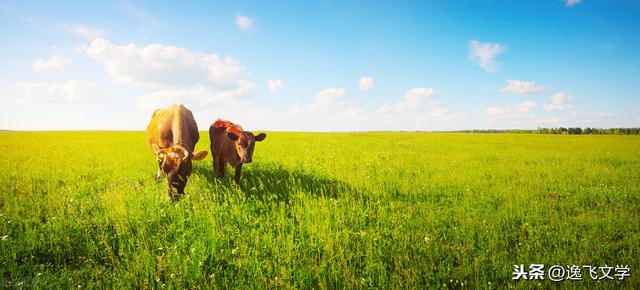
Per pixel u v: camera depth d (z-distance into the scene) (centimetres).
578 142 3381
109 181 957
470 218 632
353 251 491
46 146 2206
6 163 1259
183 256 471
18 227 577
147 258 460
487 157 1675
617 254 489
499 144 2853
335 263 457
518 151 2086
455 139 3750
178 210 642
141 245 504
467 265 456
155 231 571
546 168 1269
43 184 905
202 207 656
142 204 688
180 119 822
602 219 630
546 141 3522
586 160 1573
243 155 815
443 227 592
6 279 435
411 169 1205
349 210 655
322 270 429
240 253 481
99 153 1689
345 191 807
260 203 675
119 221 586
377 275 437
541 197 812
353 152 1833
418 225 598
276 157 1461
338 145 2395
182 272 434
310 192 752
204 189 775
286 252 479
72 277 431
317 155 1616
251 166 1162
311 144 2441
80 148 2027
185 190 779
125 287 406
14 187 841
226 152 883
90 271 446
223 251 491
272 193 791
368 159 1462
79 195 783
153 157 1459
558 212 704
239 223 593
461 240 544
